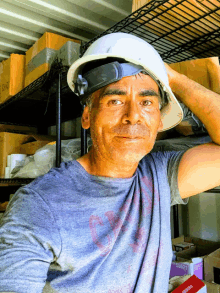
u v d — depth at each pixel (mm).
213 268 1148
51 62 1423
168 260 582
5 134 1778
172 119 769
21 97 1750
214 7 795
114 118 536
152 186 635
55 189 545
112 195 574
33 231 455
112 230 536
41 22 1662
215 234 1583
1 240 444
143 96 548
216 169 640
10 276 406
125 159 540
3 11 1545
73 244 494
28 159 1545
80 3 1457
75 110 2188
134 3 961
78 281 487
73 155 1274
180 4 784
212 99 687
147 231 570
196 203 1709
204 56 1181
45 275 455
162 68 619
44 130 2758
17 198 512
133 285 523
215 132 669
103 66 543
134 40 587
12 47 1958
